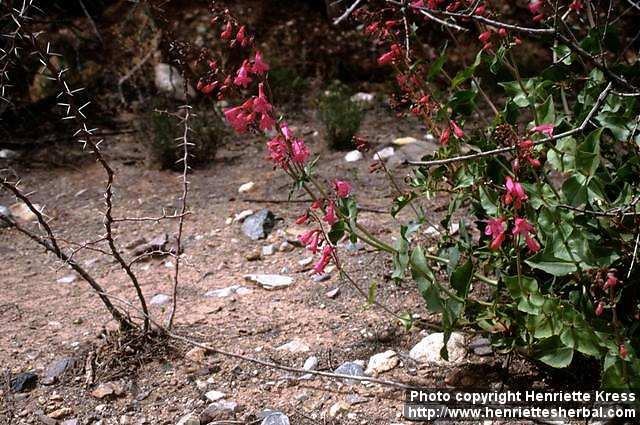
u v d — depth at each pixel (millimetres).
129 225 5141
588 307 2807
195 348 3521
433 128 3354
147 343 3539
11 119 6848
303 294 4008
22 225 5215
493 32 3207
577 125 2992
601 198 2764
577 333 2732
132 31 7609
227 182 5777
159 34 7445
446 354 2863
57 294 4234
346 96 7082
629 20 7184
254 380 3301
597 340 2723
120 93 7195
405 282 4008
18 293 4254
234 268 4426
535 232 2873
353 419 3020
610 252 2721
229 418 3049
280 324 3729
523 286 2770
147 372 3391
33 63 7133
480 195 2990
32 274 4508
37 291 4273
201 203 5426
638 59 3061
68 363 3467
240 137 6660
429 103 3346
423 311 3730
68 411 3176
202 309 3922
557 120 2998
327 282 4098
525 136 2721
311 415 3061
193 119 6258
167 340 3574
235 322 3768
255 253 4523
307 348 3502
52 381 3367
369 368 3299
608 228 2809
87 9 7848
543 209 2777
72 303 4109
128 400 3229
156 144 6055
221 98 3092
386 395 3143
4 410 3209
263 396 3191
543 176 3115
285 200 5328
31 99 7020
